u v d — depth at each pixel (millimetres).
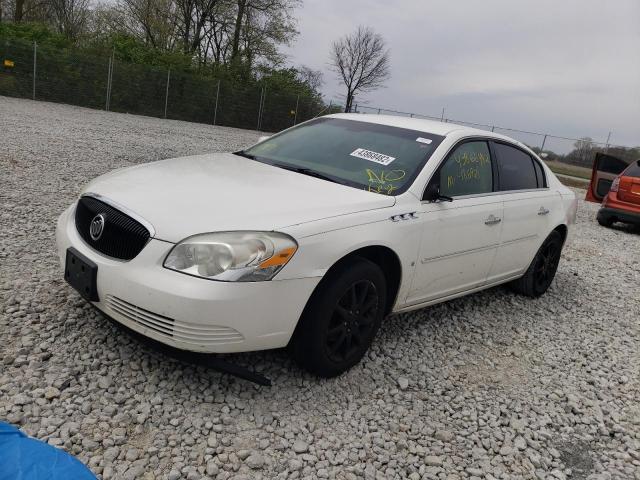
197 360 2928
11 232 5160
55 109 21234
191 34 36031
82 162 9430
